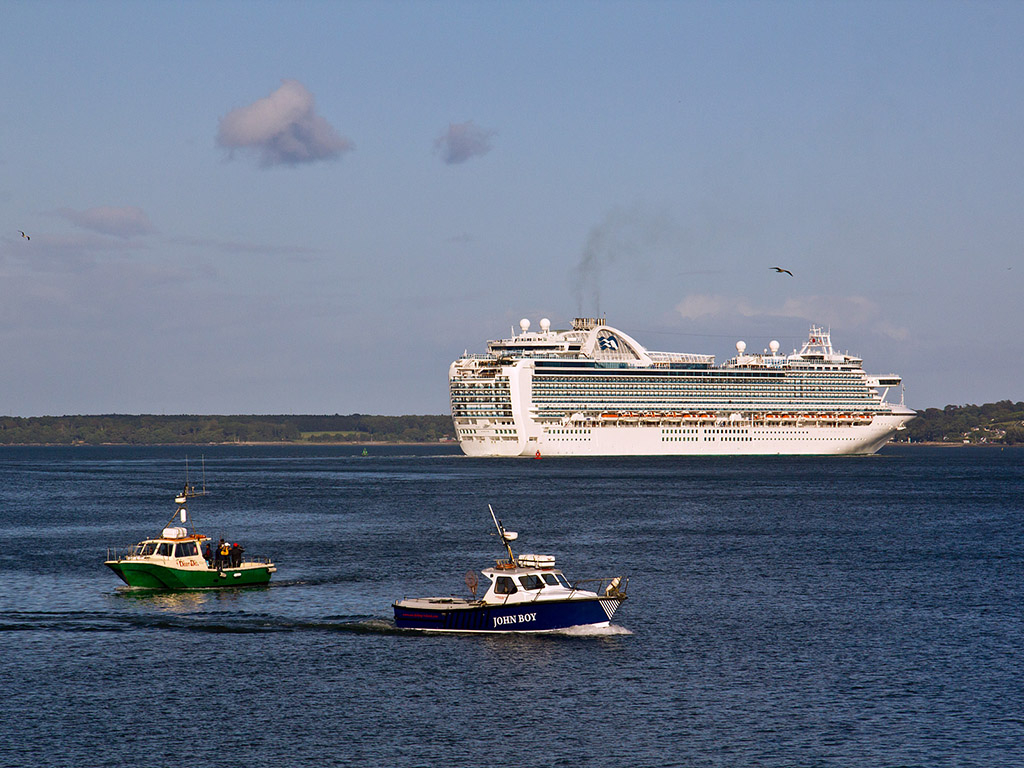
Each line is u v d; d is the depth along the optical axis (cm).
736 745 9538
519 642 13038
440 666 11944
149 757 9244
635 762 9175
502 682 11344
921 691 11062
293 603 15588
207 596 16238
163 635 13475
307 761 9175
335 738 9700
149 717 10250
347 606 15350
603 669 11850
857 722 10112
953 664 12106
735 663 12112
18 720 10156
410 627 13775
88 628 13900
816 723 10088
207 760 9188
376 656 12400
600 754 9344
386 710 10456
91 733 9812
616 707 10538
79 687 11200
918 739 9669
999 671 11800
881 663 12138
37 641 13200
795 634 13562
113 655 12481
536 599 13388
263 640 13188
